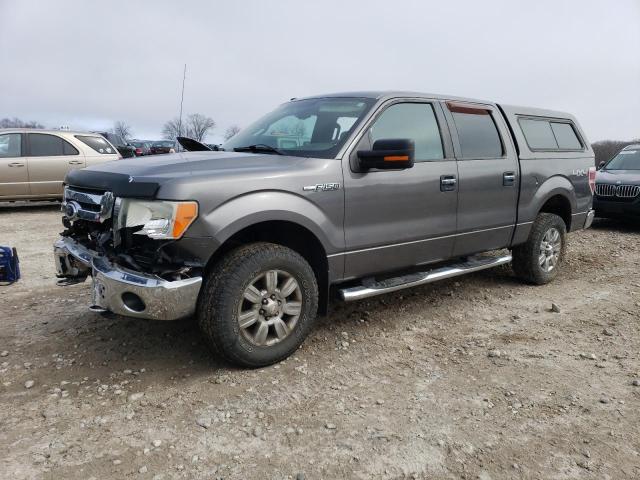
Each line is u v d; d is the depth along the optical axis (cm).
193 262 307
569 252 739
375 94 413
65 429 270
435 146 432
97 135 1175
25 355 356
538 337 407
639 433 275
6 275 535
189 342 379
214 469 241
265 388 317
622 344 394
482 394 314
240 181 317
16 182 1066
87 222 355
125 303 309
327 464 246
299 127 414
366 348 380
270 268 332
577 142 602
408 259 416
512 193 495
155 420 280
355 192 370
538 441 267
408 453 255
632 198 920
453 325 432
